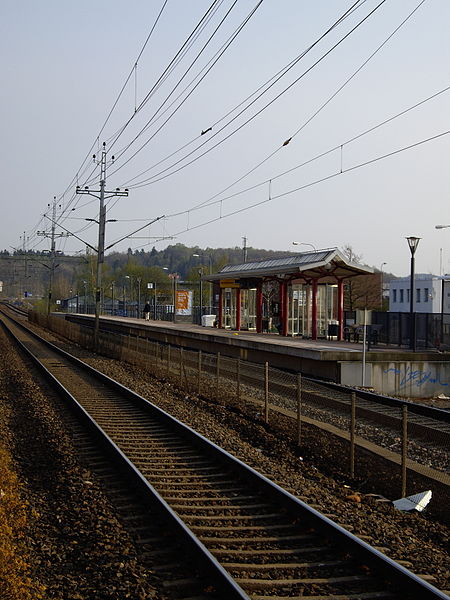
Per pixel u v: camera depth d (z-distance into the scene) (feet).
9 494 31.42
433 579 23.22
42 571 23.57
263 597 21.18
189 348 140.87
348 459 43.34
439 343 99.71
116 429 51.21
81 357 123.44
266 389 56.59
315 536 27.27
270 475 37.29
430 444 48.62
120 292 464.24
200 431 50.31
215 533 27.55
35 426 52.31
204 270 342.85
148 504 31.50
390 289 232.53
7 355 118.52
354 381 84.99
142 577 22.89
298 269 112.37
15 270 408.26
